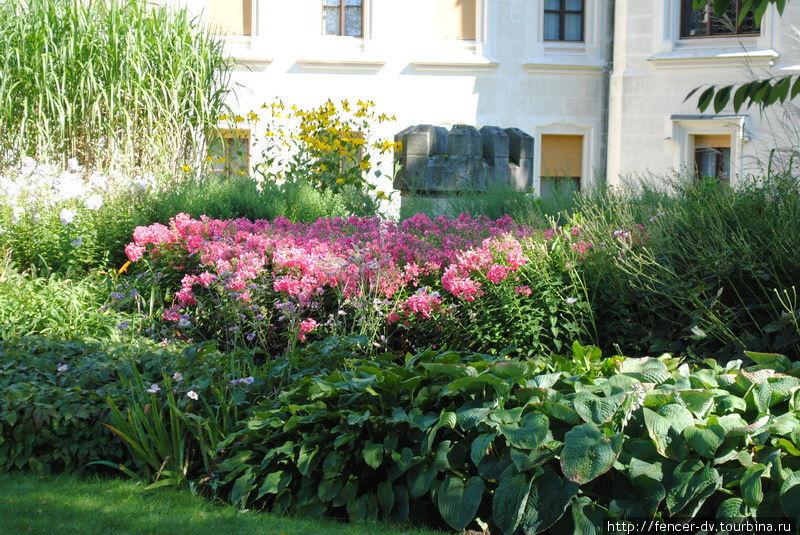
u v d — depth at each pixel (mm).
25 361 5371
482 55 18547
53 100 10914
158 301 7117
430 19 18531
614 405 4074
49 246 8352
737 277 6258
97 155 11172
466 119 18562
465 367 4469
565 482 3939
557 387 4473
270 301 6285
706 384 4438
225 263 6277
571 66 18641
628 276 6473
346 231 7926
